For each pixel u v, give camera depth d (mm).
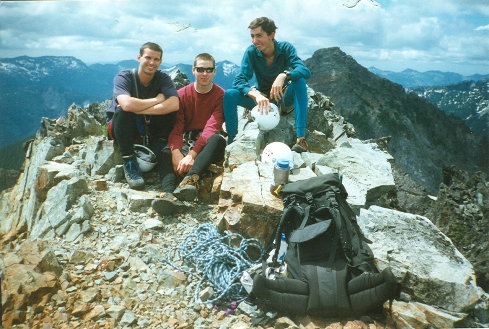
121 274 4004
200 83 5691
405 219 4723
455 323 3680
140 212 5016
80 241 4457
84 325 3371
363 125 147125
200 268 4207
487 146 96688
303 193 4000
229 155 5680
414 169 138875
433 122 157875
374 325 3520
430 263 4191
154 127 5820
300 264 3689
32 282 3557
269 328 3570
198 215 5098
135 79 5555
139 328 3438
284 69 6211
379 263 4164
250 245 4426
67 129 6867
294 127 6707
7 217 6363
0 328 3234
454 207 6965
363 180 5441
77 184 5070
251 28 5820
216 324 3600
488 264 5941
